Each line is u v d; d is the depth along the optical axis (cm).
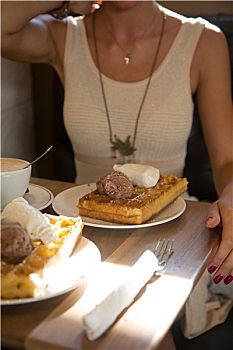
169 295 72
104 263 81
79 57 154
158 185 104
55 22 158
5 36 146
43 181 117
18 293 69
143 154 152
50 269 73
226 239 91
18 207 79
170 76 148
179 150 154
